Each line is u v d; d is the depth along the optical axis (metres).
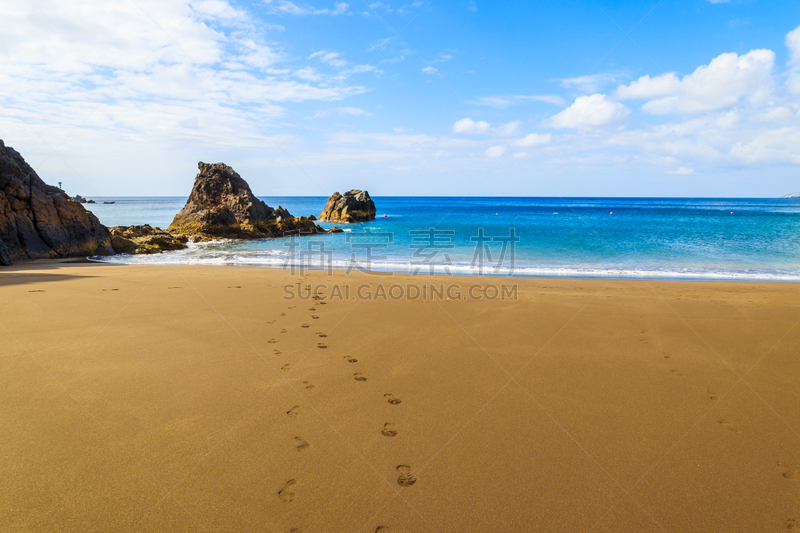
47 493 2.57
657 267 14.16
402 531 2.33
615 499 2.61
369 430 3.38
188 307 7.25
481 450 3.12
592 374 4.58
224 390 4.06
